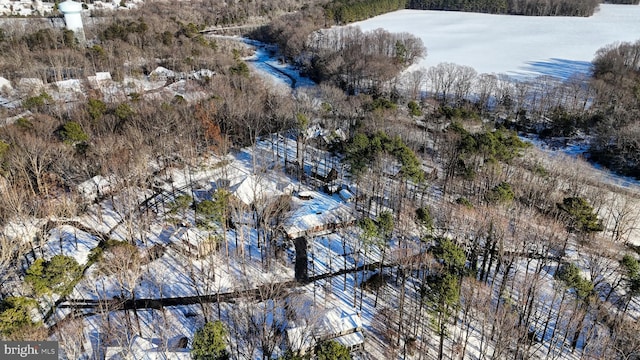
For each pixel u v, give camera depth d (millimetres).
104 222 88062
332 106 129625
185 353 59031
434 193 98438
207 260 79812
